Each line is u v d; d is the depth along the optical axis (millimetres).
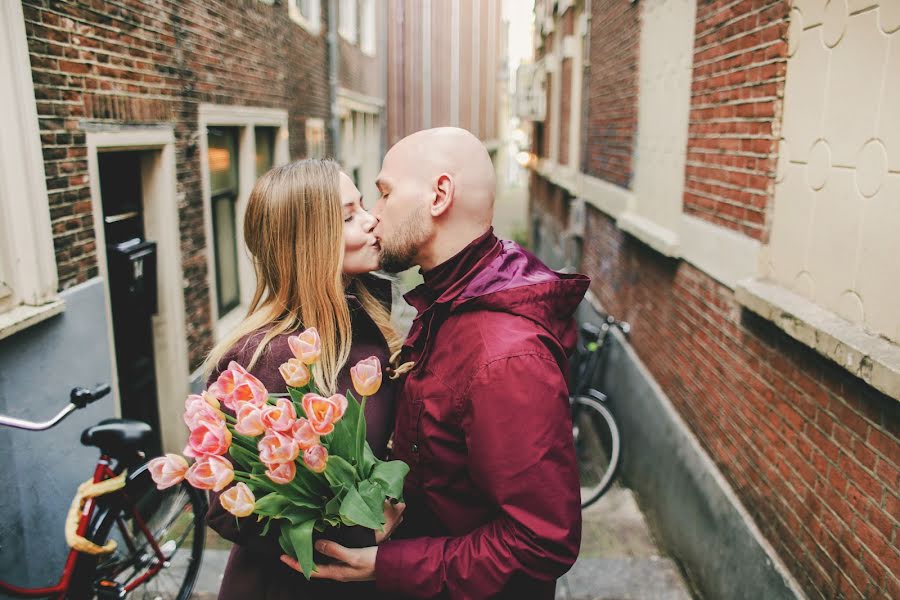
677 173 4066
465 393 1228
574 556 1189
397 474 1272
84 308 3006
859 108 1991
